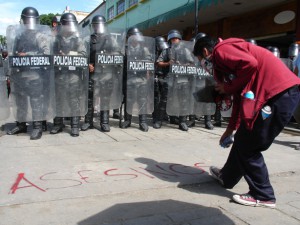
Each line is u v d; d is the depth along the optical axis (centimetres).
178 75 590
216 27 1252
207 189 320
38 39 481
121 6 2028
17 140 474
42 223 234
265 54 263
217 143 512
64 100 509
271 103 259
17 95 483
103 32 550
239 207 281
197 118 764
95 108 566
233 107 301
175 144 494
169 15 1223
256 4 983
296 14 925
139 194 296
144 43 568
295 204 292
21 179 315
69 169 351
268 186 285
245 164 283
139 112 581
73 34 505
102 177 331
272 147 512
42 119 491
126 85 584
